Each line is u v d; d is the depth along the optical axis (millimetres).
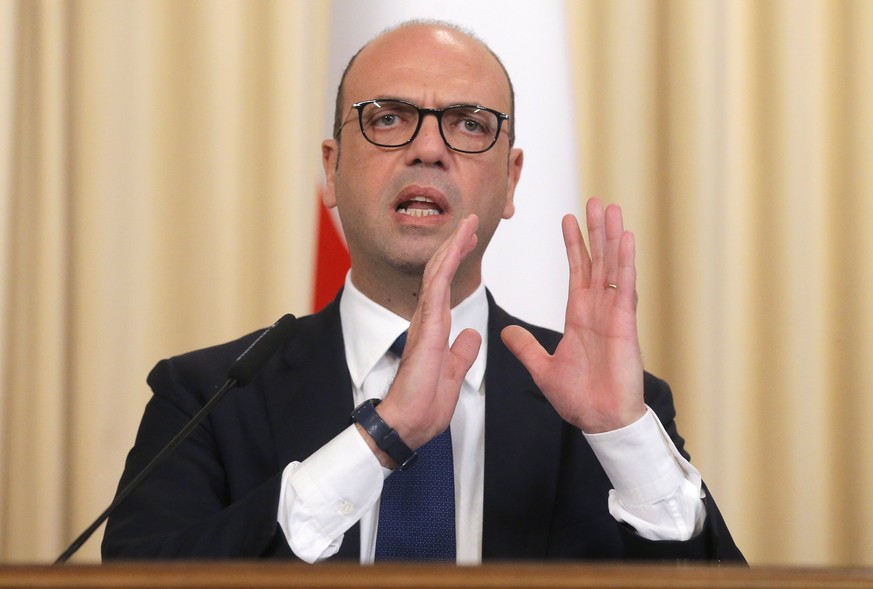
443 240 5809
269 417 5832
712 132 8562
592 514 5590
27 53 8586
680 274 8492
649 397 6086
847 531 8492
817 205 8586
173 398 5953
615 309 5195
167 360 6230
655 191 8656
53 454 8258
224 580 2904
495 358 6020
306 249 8703
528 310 8031
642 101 8695
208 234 8609
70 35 8625
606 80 8734
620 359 5141
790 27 8680
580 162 8703
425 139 5805
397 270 5879
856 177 8617
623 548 5492
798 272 8531
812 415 8453
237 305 8633
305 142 8758
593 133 8750
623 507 5176
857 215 8602
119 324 8453
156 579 2914
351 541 5441
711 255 8469
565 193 8203
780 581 2992
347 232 6109
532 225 8133
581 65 8781
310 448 5711
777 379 8508
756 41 8766
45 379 8297
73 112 8562
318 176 8758
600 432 5141
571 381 5188
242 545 4828
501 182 6078
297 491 4879
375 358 5984
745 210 8648
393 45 6082
